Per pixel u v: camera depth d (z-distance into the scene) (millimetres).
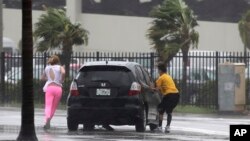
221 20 165500
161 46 83188
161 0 161875
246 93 74875
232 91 69062
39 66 82875
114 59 79000
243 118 64312
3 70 80875
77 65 87500
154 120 49969
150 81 51062
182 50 83375
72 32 84750
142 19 164250
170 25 83562
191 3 163500
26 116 37250
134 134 45281
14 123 53594
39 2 163000
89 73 47188
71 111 46844
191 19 84375
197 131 49469
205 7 164875
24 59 37188
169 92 49250
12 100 81562
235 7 165875
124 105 46188
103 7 165750
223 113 69250
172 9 83500
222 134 46781
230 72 69188
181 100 76375
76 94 46938
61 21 84938
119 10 166000
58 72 49531
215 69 76188
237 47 166250
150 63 77375
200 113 70375
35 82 79812
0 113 64875
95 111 46406
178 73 82812
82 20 163750
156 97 50406
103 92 46500
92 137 41906
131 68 47188
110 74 46750
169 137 43156
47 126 49156
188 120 60875
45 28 84688
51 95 49406
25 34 37062
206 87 75688
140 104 46312
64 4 163500
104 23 165750
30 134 37312
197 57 77500
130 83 46438
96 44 165375
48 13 85812
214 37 165250
